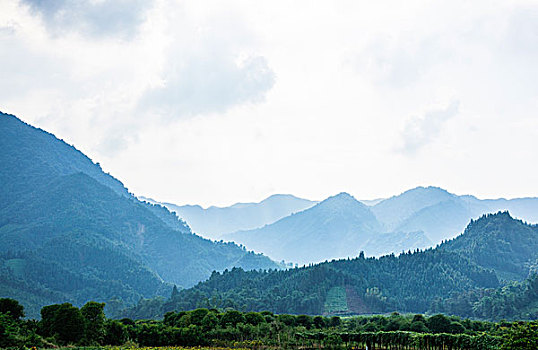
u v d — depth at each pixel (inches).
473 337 2768.2
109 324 3671.3
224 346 3794.3
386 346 3521.2
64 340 3233.3
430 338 3085.6
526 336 1961.1
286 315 4916.3
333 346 3659.0
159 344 3804.1
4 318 2928.2
